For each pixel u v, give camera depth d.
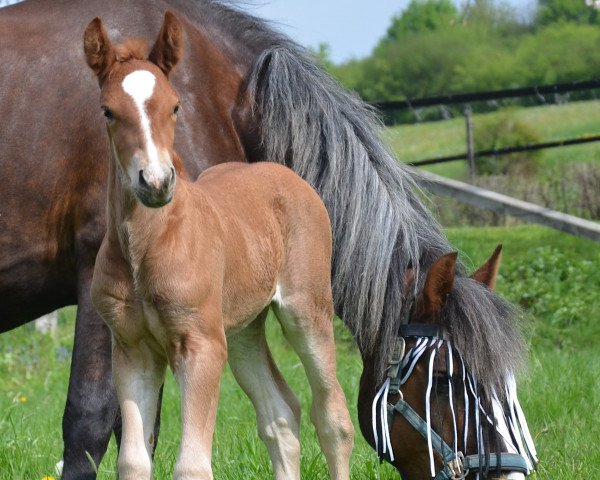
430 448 6.16
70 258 6.86
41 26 7.07
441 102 19.92
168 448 8.16
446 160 21.52
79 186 6.72
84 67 6.86
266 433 6.63
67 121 6.77
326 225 6.73
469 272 7.33
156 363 5.62
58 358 14.93
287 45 7.68
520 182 23.62
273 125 7.30
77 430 6.51
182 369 5.39
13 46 6.97
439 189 17.62
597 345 14.28
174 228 5.32
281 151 7.30
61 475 6.62
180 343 5.40
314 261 6.56
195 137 7.02
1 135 6.80
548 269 16.75
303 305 6.47
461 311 6.29
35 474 7.98
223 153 7.18
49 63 6.91
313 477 7.33
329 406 6.56
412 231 6.97
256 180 6.37
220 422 9.77
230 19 7.68
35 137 6.78
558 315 15.17
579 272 16.61
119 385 5.56
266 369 6.71
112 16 7.10
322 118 7.31
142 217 5.23
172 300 5.31
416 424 6.27
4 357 14.88
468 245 19.06
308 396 10.59
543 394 9.85
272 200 6.40
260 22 7.82
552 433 8.65
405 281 6.72
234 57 7.52
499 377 6.14
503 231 20.41
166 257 5.29
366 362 6.73
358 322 6.78
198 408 5.33
